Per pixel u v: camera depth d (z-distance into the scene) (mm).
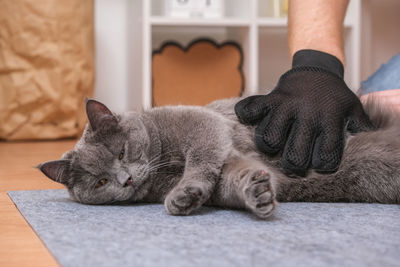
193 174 735
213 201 755
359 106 797
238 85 1862
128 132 787
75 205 782
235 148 789
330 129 744
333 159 730
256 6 1721
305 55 857
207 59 1857
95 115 793
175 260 513
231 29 1961
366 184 773
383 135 778
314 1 928
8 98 1786
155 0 1915
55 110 1821
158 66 1835
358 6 1730
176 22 1700
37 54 1775
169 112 818
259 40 1979
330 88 785
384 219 660
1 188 951
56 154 1408
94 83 1960
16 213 734
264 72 1995
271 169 775
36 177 1067
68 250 548
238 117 792
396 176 762
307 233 596
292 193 789
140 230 616
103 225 643
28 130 1806
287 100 773
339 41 910
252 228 620
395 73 953
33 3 1760
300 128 748
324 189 783
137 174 776
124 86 2062
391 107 828
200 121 785
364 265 497
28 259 537
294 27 931
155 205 784
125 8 2039
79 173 790
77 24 1830
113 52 2043
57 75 1800
